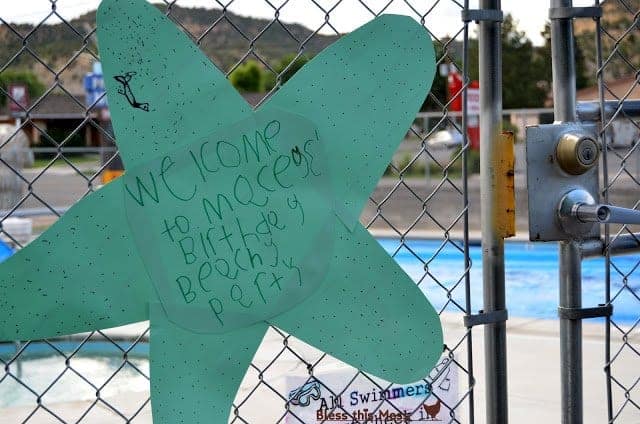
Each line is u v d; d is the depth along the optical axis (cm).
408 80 184
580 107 212
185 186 161
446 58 203
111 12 154
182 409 163
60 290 152
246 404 439
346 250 179
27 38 160
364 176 180
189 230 162
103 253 155
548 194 204
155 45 158
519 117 1953
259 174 168
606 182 214
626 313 808
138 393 509
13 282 149
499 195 199
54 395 539
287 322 173
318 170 175
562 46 208
